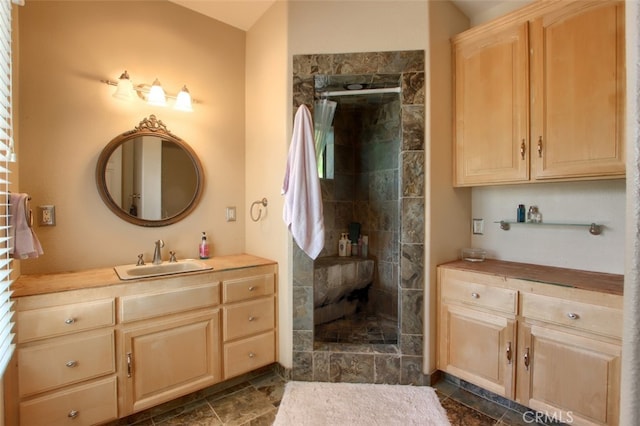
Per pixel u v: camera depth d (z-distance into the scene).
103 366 1.57
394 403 1.83
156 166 2.18
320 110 2.31
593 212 1.83
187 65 2.32
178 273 1.81
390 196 2.92
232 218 2.56
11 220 1.39
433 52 2.01
